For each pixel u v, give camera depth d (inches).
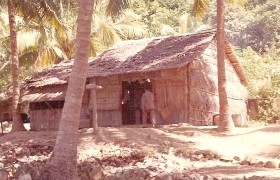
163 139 541.0
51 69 965.8
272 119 943.7
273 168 407.8
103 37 1032.2
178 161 428.5
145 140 532.7
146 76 751.1
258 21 2017.7
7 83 1237.7
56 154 325.1
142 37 1529.3
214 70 831.1
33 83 899.4
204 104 770.2
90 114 809.5
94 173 356.5
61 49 1179.3
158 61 740.0
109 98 794.2
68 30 1107.9
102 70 793.6
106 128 605.3
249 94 1062.4
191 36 820.0
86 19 344.2
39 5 745.0
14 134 660.1
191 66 736.3
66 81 822.5
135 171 352.5
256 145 514.6
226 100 618.2
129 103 893.8
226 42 846.5
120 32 1249.4
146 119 754.2
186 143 525.3
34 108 901.2
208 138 561.6
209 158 460.1
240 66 926.4
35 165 352.8
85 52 342.0
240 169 398.0
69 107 332.8
